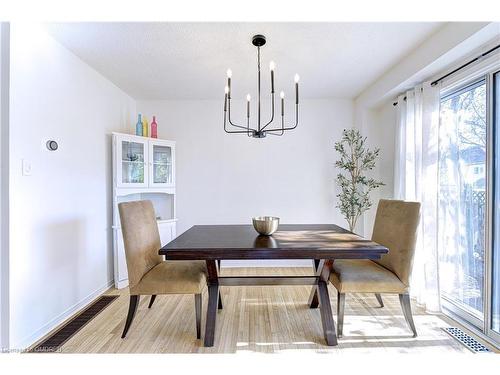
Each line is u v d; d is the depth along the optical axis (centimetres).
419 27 196
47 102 205
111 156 300
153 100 367
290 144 368
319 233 214
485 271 192
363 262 217
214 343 185
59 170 218
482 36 172
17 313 177
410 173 261
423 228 233
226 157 368
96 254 270
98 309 239
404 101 275
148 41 216
